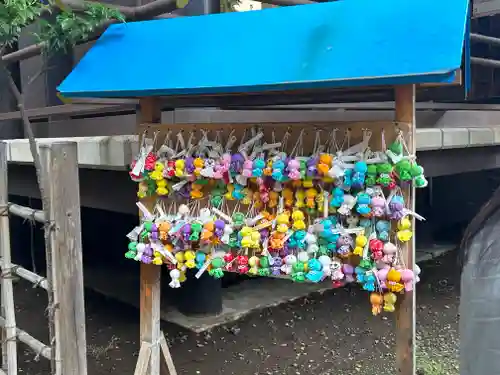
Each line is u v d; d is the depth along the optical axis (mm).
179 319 4223
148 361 2398
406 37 1617
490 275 1458
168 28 2223
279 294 4809
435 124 4070
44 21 2549
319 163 1807
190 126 2127
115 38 2320
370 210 1757
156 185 2234
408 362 1854
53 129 4598
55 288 2082
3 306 2453
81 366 2139
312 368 3484
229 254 2066
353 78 1600
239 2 3785
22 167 4168
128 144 2590
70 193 2055
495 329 1413
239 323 4188
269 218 1972
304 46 1797
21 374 3469
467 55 1957
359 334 4023
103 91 2080
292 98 2727
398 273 1736
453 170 4203
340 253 1821
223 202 2096
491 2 3938
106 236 6199
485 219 1569
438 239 6762
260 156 1956
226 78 1844
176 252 2189
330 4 1900
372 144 1797
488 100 5172
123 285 5250
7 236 2391
